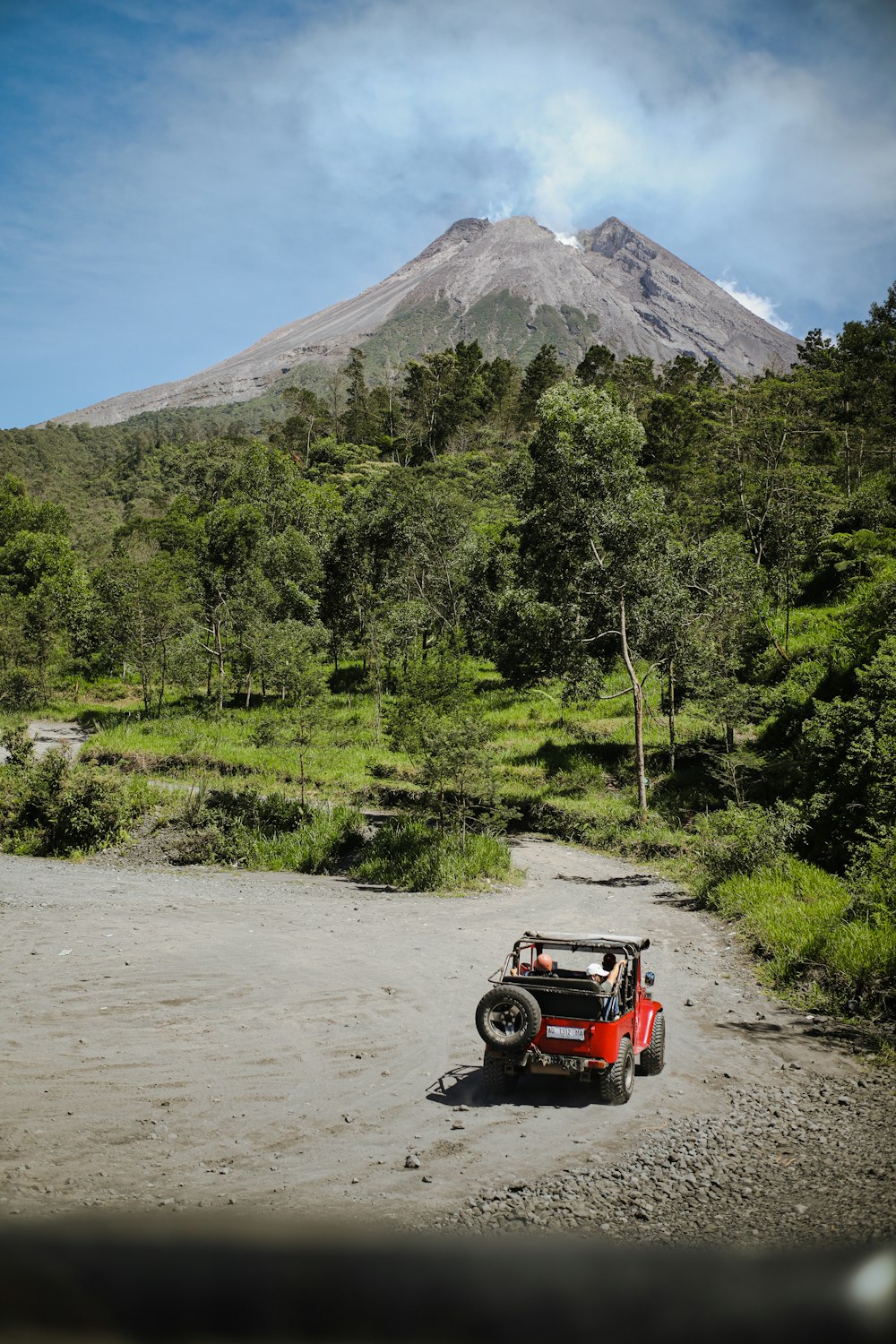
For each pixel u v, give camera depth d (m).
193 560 86.00
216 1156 7.24
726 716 33.97
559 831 33.75
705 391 113.94
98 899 21.86
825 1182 6.58
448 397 168.00
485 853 26.17
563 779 38.50
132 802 32.19
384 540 68.44
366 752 45.06
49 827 30.55
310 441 189.25
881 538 48.81
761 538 50.91
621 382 134.88
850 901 15.69
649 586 34.91
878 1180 6.53
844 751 25.00
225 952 15.94
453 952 16.09
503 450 154.00
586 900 22.28
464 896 22.81
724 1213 5.91
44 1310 1.96
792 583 46.28
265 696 66.50
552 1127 8.12
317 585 73.00
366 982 13.82
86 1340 1.77
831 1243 5.11
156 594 63.81
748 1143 7.65
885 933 13.52
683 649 35.03
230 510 76.75
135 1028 11.27
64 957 15.39
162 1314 1.95
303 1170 6.91
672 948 16.80
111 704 71.19
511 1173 6.89
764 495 52.00
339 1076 9.58
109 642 64.81
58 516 124.94
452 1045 10.78
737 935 17.62
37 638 75.44
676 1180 6.71
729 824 24.23
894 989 12.33
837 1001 12.64
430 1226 5.52
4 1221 5.25
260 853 28.73
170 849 29.62
